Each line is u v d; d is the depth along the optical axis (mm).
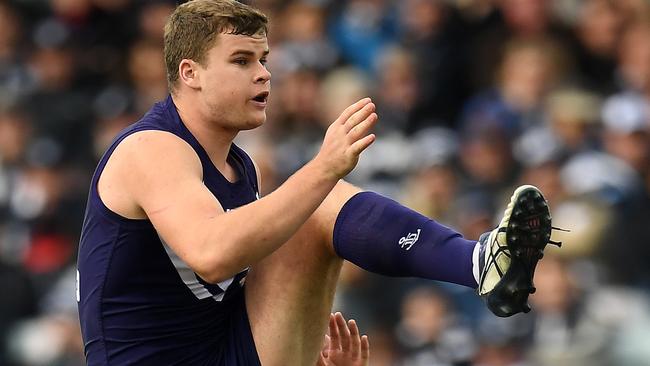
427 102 36625
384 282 31438
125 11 40344
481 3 37719
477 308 30531
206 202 15430
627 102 34375
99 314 16547
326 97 36781
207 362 16969
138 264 16281
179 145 15914
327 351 18750
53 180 36844
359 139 15031
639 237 31156
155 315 16562
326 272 17188
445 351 30203
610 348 28844
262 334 16938
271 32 38438
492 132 33281
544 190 32125
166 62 16359
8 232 36375
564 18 37281
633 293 30219
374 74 38000
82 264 16594
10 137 38000
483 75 36656
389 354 30688
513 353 29484
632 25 36094
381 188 34125
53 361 33406
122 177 15922
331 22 39062
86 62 40031
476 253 16109
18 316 34812
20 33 41281
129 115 38031
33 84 39875
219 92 15922
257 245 15023
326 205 17109
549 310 29422
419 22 37906
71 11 40469
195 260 15086
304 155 34844
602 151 33344
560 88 35250
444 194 33062
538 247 15750
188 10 16094
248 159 17250
